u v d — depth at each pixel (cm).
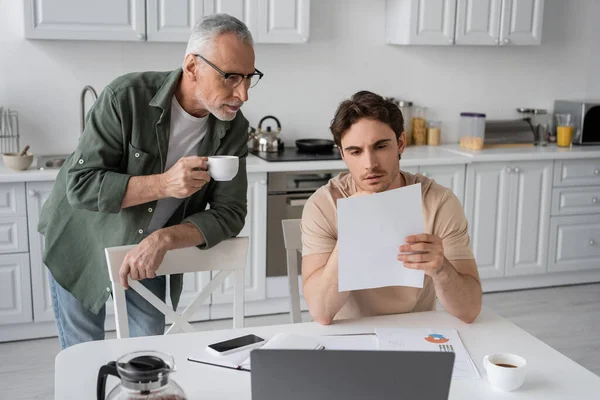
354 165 175
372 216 159
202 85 198
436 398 114
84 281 225
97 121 207
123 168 214
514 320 392
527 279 441
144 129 208
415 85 453
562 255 439
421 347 161
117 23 358
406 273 164
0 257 342
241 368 152
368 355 113
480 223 418
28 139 388
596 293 437
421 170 401
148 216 214
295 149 417
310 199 191
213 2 371
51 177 341
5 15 373
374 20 436
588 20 480
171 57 402
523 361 149
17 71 380
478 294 179
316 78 432
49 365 330
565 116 456
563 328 381
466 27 421
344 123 172
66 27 352
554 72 479
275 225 381
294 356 113
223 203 219
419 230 161
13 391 303
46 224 226
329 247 185
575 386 146
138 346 164
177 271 200
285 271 388
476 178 412
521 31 432
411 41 413
